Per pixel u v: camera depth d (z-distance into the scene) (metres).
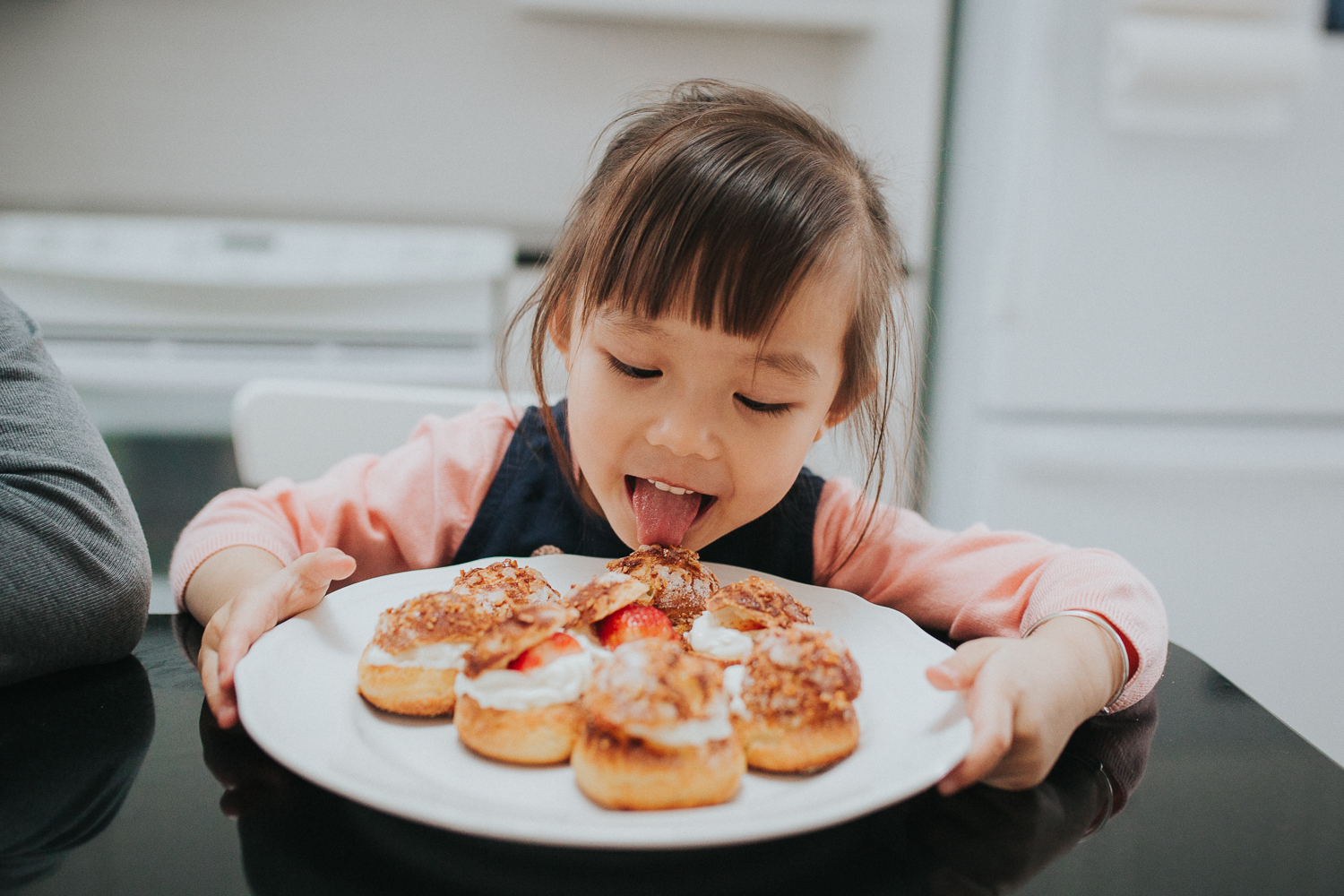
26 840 0.46
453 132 2.83
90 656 0.65
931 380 2.31
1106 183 1.96
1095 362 2.05
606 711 0.50
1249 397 2.07
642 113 0.96
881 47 2.61
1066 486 2.04
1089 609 0.67
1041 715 0.54
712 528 0.82
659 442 0.72
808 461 1.33
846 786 0.49
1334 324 2.04
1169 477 2.02
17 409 0.69
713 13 2.60
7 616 0.60
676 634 0.69
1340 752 2.04
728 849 0.48
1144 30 1.83
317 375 2.33
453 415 1.26
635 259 0.71
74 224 2.37
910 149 2.36
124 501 0.70
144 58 2.64
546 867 0.46
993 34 2.09
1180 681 0.73
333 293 2.36
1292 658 2.08
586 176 1.18
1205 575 2.06
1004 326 2.03
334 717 0.56
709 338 0.69
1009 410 2.07
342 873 0.45
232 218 2.73
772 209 0.70
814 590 0.79
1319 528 2.04
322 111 2.77
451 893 0.44
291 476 1.24
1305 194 1.98
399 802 0.43
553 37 2.79
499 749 0.54
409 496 1.03
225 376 2.31
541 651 0.58
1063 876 0.47
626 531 0.84
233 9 2.66
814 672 0.56
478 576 0.72
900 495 0.98
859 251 0.78
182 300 2.32
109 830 0.47
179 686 0.64
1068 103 1.92
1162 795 0.55
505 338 1.08
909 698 0.61
